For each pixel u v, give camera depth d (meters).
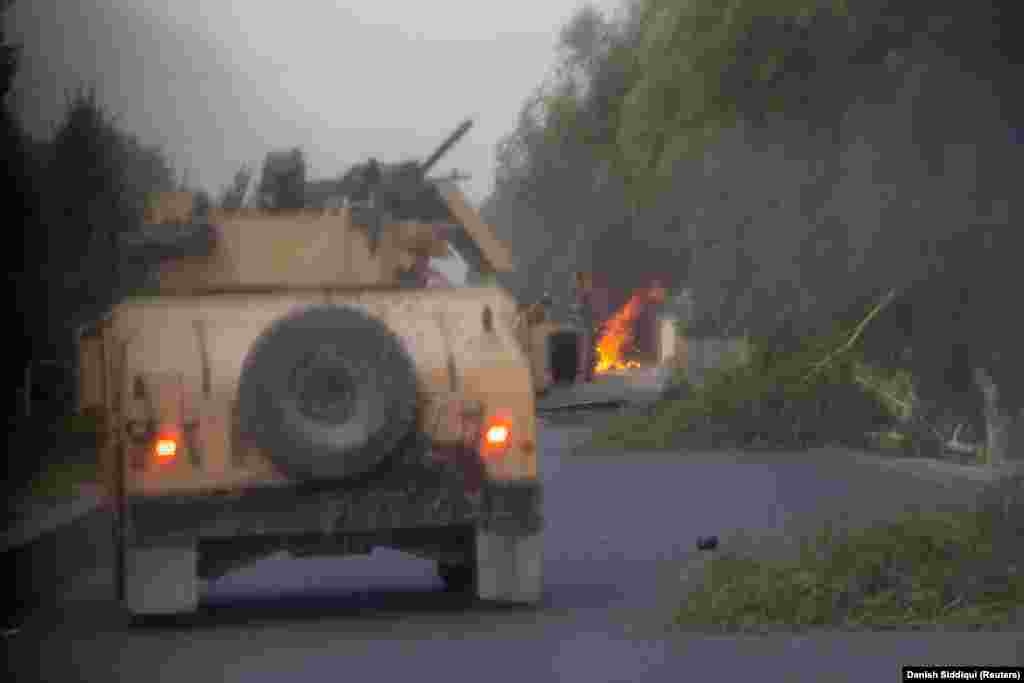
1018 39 15.74
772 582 15.23
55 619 17.27
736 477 29.73
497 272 18.28
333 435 15.31
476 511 15.78
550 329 17.28
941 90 16.06
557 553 20.89
